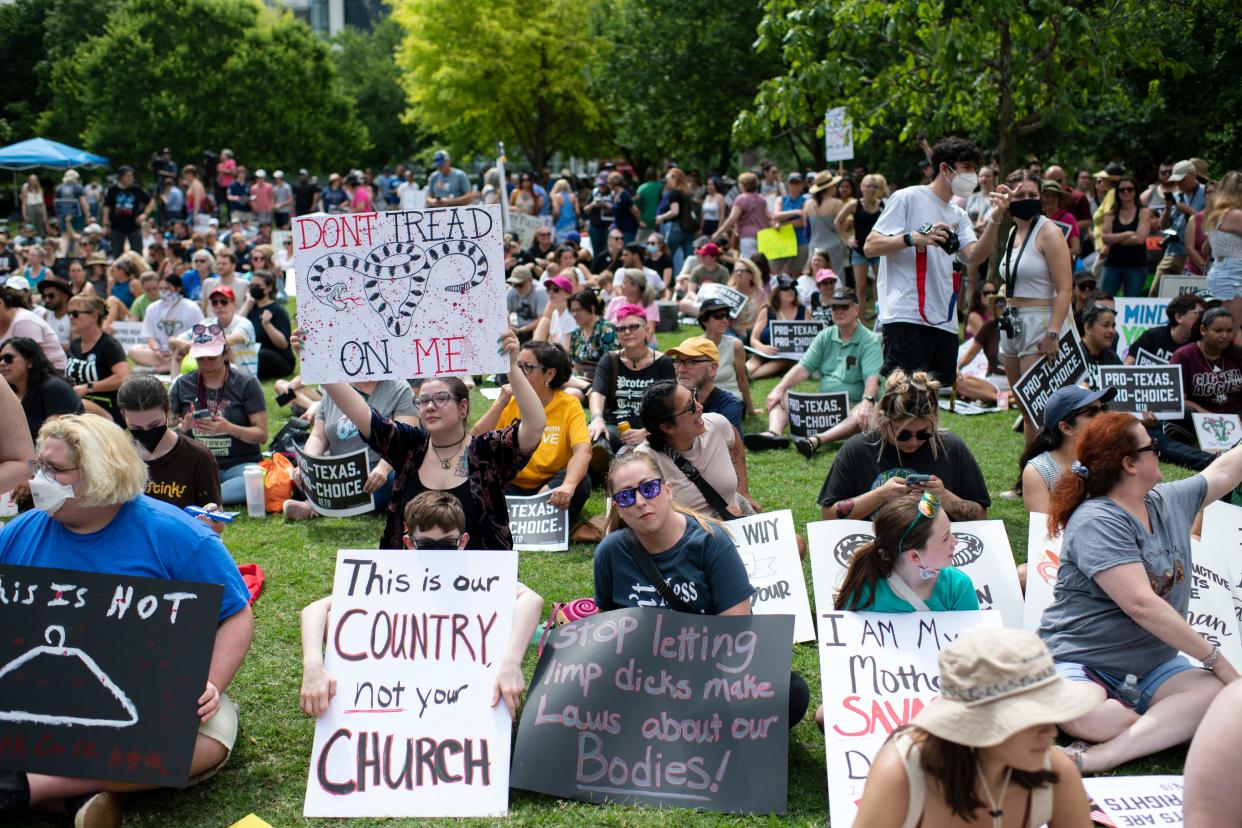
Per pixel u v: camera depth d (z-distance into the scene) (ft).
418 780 14.82
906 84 42.24
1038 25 38.01
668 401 20.18
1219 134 65.77
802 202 54.24
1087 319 31.14
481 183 146.72
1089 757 15.08
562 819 14.39
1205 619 17.80
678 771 14.82
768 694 14.99
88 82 147.33
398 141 202.39
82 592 14.25
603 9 138.51
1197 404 29.99
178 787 14.07
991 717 9.58
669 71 106.32
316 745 15.05
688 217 61.72
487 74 137.18
